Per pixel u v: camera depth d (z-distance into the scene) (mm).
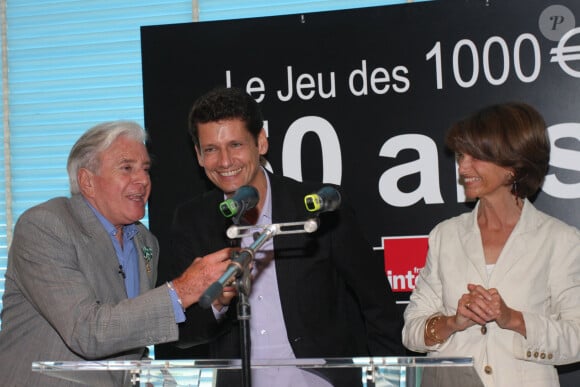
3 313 2752
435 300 2939
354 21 3600
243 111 2723
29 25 4070
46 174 4043
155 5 3953
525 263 2764
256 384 2012
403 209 3543
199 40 3719
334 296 2930
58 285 2557
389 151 3559
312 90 3629
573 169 3396
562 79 3416
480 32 3488
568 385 3373
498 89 3469
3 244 4070
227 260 2469
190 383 2039
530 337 2611
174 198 3707
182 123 3717
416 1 3711
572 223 3393
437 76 3521
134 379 2068
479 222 2943
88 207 2799
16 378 2641
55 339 2643
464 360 1950
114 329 2430
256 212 2883
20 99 4074
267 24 3674
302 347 2816
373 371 1995
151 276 2996
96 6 4012
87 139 2803
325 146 3609
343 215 2922
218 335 2842
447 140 2902
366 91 3584
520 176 2818
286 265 2854
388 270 3551
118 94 3986
